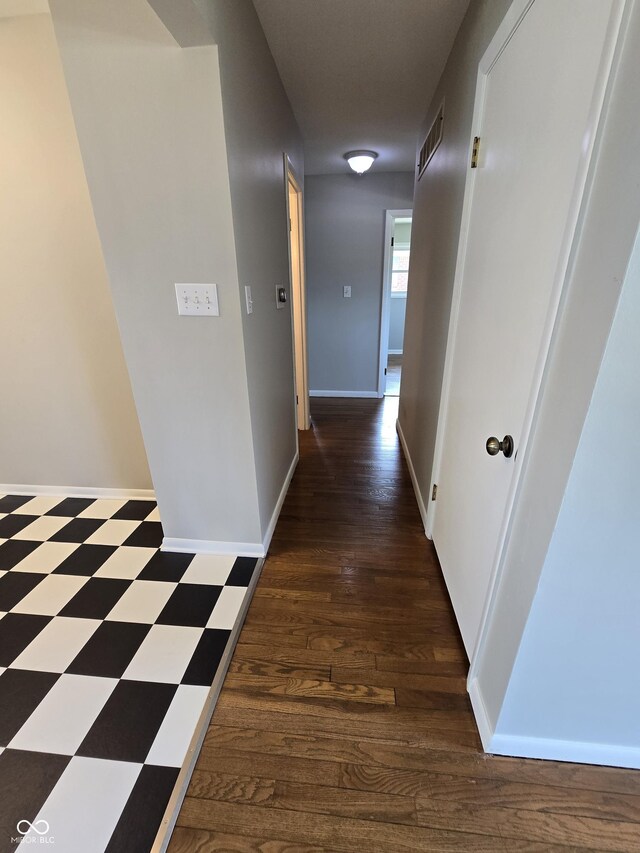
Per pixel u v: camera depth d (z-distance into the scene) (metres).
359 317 4.38
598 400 0.67
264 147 1.74
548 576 0.83
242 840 0.93
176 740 1.13
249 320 1.55
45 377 2.14
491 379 1.18
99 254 1.87
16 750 1.11
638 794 1.01
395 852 0.91
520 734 1.06
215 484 1.76
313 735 1.14
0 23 1.55
